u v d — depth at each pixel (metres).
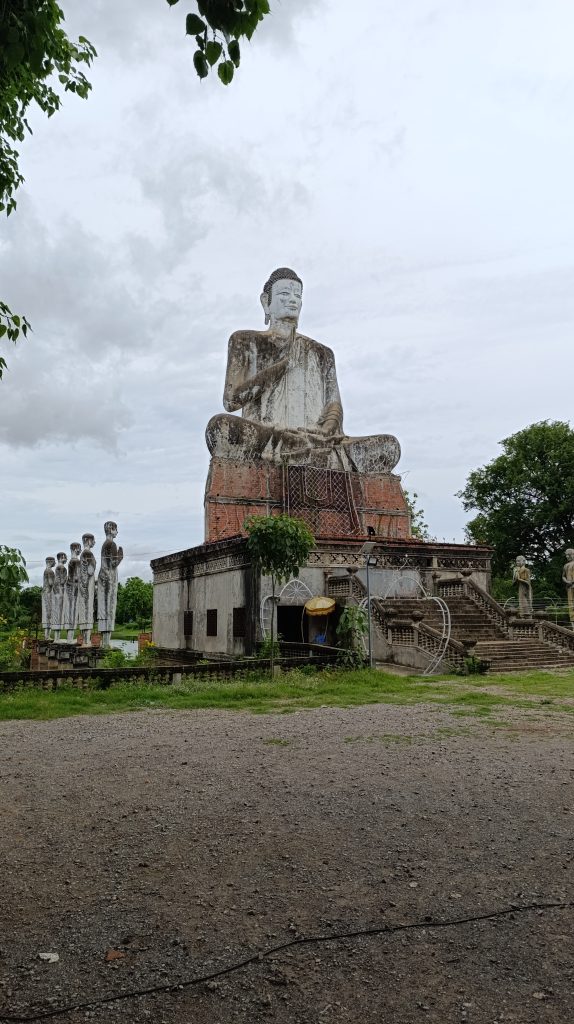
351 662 19.44
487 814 6.72
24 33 4.79
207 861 5.54
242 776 8.20
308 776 8.20
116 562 25.61
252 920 4.55
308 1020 3.53
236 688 15.79
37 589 46.59
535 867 5.43
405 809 6.88
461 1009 3.61
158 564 31.30
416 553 27.11
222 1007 3.64
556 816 6.66
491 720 12.37
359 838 6.05
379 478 32.16
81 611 26.77
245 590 24.25
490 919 4.57
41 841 6.02
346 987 3.81
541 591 48.12
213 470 28.81
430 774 8.28
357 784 7.82
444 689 17.03
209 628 26.47
